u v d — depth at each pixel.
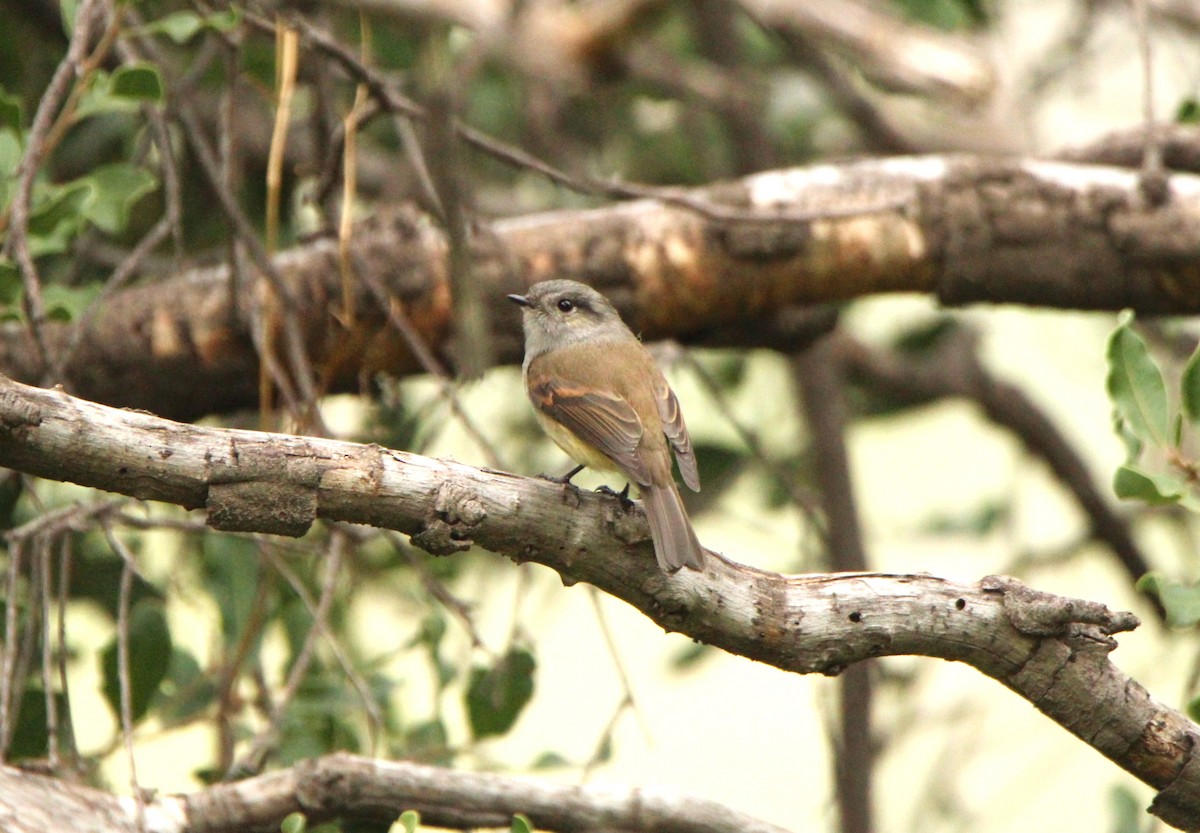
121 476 6.28
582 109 15.45
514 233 11.23
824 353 14.29
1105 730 7.46
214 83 12.55
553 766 9.64
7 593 8.28
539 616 13.77
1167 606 7.32
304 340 10.62
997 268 11.48
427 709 12.78
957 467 19.62
